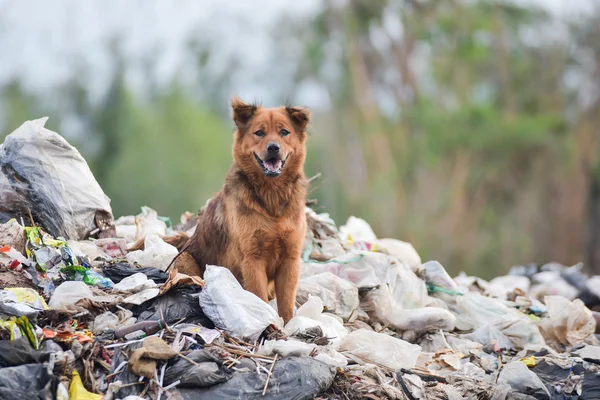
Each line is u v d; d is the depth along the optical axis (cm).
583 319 996
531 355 917
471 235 4022
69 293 795
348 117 4372
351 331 931
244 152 886
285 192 884
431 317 950
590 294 1267
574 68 4528
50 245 868
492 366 881
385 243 1198
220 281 814
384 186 4066
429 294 1066
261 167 862
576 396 812
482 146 3988
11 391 657
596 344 976
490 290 1190
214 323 795
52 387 676
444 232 3997
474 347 932
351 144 4322
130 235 1063
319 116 4509
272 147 855
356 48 4403
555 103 4506
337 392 756
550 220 4116
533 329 976
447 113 4109
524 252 4072
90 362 723
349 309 951
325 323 876
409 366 832
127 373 715
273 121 886
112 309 802
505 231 4122
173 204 3822
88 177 977
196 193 3884
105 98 4253
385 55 4544
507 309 1034
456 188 4044
